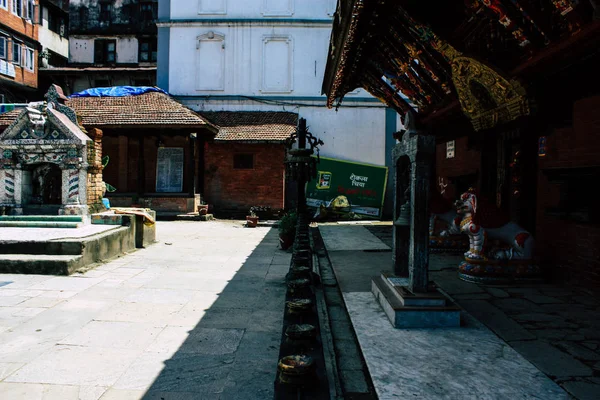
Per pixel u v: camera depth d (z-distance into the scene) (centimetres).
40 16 2691
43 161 1023
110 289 632
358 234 1324
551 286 622
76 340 434
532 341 407
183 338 443
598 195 573
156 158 2111
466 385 320
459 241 905
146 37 2920
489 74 648
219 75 2217
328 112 2175
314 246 1075
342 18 655
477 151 927
